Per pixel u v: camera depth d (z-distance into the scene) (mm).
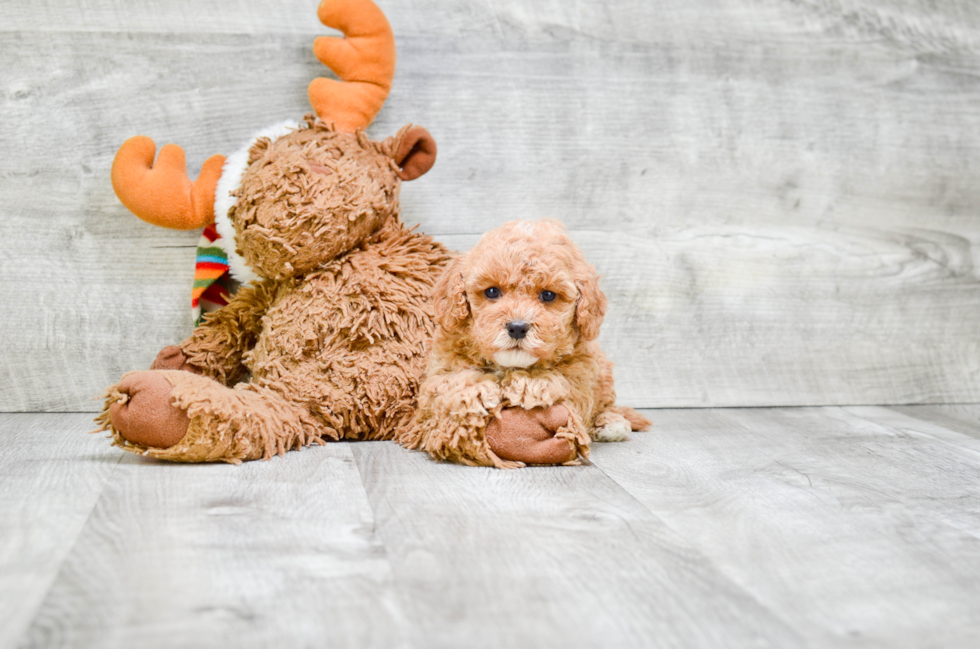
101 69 1589
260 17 1621
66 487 1087
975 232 1859
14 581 781
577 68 1716
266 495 1067
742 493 1129
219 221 1438
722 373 1817
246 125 1640
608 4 1714
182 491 1075
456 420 1236
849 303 1848
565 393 1262
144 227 1629
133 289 1641
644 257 1771
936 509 1079
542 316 1209
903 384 1866
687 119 1760
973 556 909
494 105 1696
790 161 1803
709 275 1795
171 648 662
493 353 1221
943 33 1822
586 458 1306
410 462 1266
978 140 1859
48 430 1461
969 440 1514
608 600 769
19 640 668
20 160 1586
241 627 699
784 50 1778
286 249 1361
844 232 1838
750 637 703
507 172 1712
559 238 1270
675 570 845
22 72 1569
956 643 700
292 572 813
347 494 1082
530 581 807
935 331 1869
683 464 1291
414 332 1413
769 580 828
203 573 807
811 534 968
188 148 1623
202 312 1609
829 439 1503
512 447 1235
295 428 1324
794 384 1842
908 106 1831
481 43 1683
